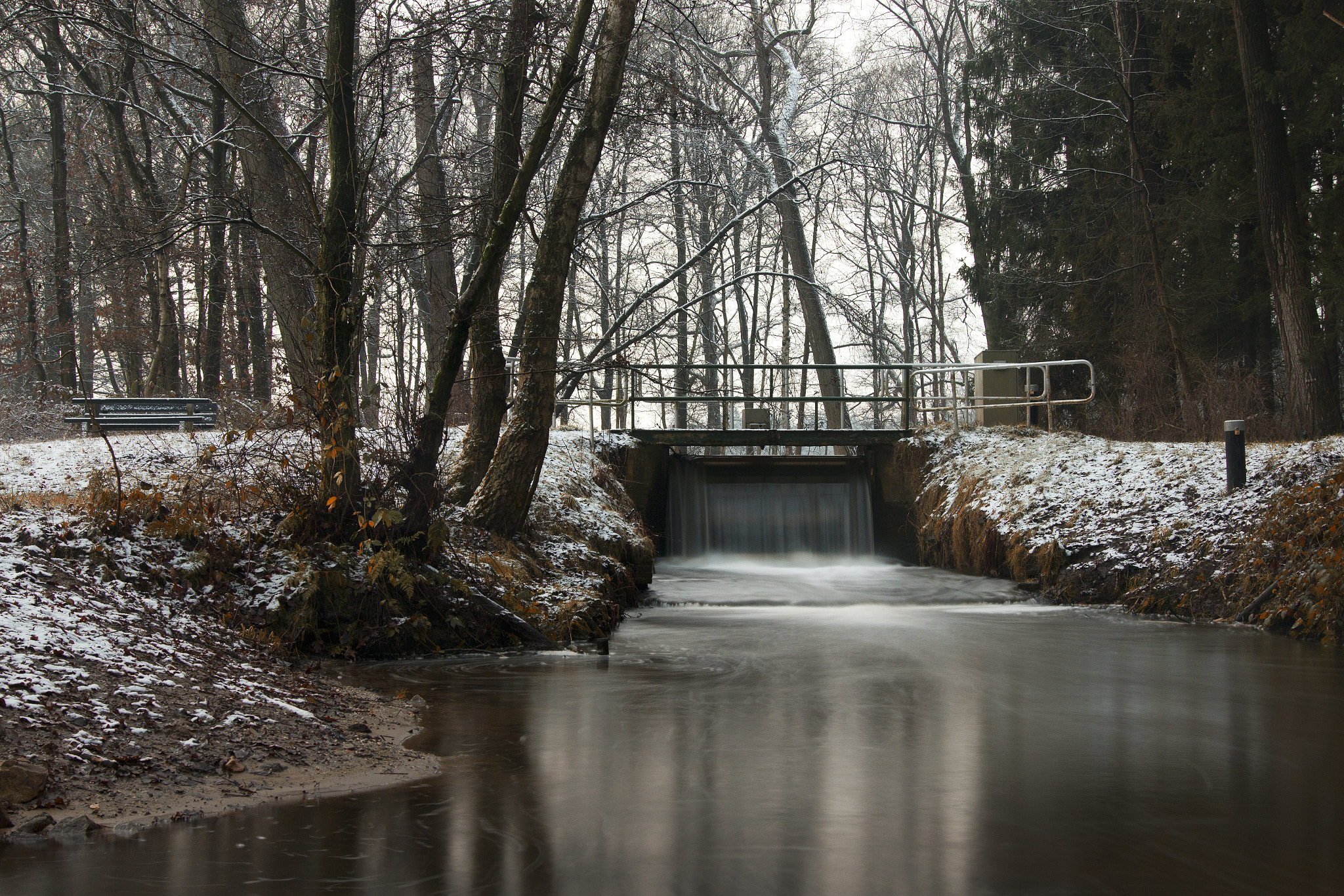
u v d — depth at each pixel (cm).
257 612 853
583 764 553
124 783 454
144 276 2517
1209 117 2244
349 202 956
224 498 952
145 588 808
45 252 2338
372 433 1012
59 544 809
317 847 403
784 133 2941
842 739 620
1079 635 1107
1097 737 629
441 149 1769
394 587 937
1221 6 2197
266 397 1842
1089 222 2539
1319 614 1025
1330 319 2042
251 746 525
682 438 1852
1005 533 1530
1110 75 2517
